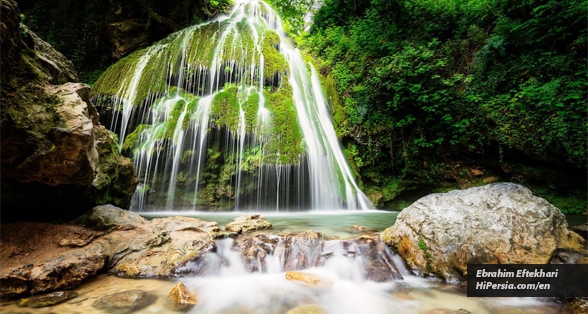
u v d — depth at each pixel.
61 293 2.70
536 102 8.24
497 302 2.82
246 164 8.12
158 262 3.37
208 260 3.47
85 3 11.84
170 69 10.61
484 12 10.14
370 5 13.51
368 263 3.57
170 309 2.57
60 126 3.17
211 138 8.47
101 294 2.76
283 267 3.54
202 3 15.27
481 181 9.60
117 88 9.81
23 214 4.02
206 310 2.59
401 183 10.16
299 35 17.23
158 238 3.74
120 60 10.89
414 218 3.71
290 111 9.30
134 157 8.40
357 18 13.96
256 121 8.70
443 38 10.91
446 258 3.28
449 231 3.38
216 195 8.19
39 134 3.10
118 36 12.15
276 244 3.83
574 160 7.76
